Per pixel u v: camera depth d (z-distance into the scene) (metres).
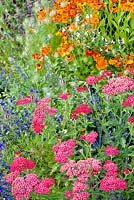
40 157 4.84
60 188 4.60
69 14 6.08
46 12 6.52
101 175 4.44
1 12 7.46
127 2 5.75
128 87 4.40
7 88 6.18
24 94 5.88
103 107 5.14
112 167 3.96
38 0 7.29
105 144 4.89
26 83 5.94
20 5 7.71
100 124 5.05
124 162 4.65
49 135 4.98
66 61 5.95
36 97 5.41
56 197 4.33
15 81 6.01
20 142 5.01
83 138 4.38
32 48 6.51
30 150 4.88
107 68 5.89
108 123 4.66
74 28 6.02
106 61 5.72
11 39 7.03
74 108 5.29
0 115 5.16
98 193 4.18
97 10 6.14
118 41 5.88
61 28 6.50
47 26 6.52
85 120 4.87
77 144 4.88
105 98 4.99
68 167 4.00
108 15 6.07
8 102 5.50
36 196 4.36
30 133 5.13
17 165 4.12
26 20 6.73
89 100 5.10
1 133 5.07
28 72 6.14
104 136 4.88
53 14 6.34
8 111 5.20
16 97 5.63
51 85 5.82
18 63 6.35
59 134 5.01
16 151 4.86
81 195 3.85
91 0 5.91
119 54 5.84
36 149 4.86
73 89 5.51
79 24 6.04
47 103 4.73
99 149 4.66
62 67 6.10
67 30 6.13
